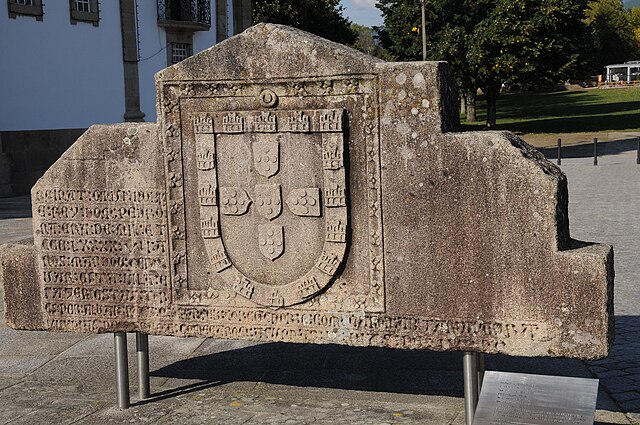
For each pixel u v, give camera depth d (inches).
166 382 232.8
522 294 178.9
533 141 1254.3
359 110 189.0
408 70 183.8
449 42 1347.2
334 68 188.7
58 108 827.4
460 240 183.5
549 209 174.4
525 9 1311.5
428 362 245.0
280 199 196.7
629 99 2269.9
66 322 217.2
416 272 188.1
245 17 1165.7
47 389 230.1
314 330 198.1
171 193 205.3
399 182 187.2
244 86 196.9
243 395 220.1
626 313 284.0
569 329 175.2
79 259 214.1
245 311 203.2
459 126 199.5
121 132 207.2
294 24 1581.0
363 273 193.0
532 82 1402.6
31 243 220.8
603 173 754.8
